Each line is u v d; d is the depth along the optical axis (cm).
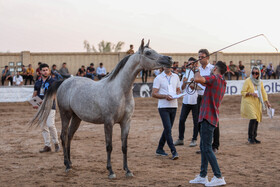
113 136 1082
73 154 834
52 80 851
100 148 909
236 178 611
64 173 661
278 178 609
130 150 880
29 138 1066
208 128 562
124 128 640
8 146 944
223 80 575
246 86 926
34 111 1738
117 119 628
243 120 1435
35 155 826
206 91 568
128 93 627
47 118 809
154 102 2061
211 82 560
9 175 649
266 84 2170
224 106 1955
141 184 582
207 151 564
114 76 630
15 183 596
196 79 553
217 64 580
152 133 1149
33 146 942
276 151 833
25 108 1825
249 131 934
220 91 565
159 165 716
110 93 621
